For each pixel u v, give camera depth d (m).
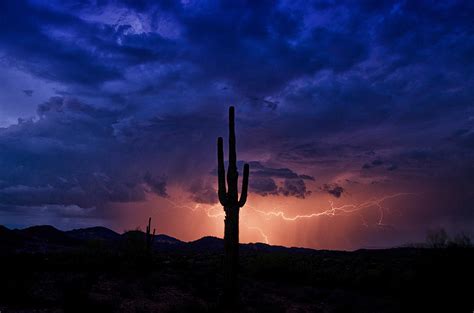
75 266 21.66
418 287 14.30
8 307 12.33
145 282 18.61
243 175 15.68
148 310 13.45
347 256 41.66
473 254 13.91
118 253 25.58
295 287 21.56
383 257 35.78
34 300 13.30
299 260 30.47
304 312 15.29
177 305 14.28
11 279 15.70
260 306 15.44
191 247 83.69
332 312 15.52
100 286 16.89
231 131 15.89
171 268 25.89
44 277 17.62
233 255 14.80
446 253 14.17
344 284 22.42
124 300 14.86
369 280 21.34
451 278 13.62
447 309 13.44
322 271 25.61
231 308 14.38
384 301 16.42
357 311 15.21
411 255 31.84
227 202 15.23
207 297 16.75
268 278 25.14
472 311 12.99
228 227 15.02
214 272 24.66
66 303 12.69
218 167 15.80
